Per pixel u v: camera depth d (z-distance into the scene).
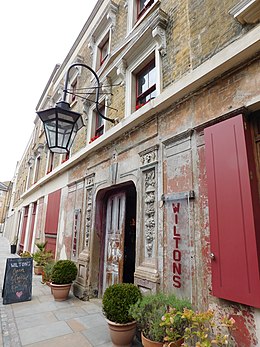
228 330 2.57
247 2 2.97
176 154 3.84
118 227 5.83
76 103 9.57
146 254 4.18
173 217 3.65
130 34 6.02
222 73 3.26
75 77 10.08
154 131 4.50
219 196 2.89
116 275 5.58
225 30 3.43
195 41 3.97
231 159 2.85
